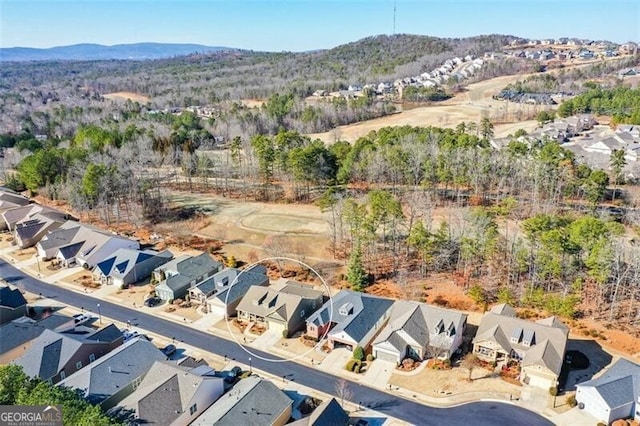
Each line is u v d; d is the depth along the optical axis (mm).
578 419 39562
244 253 73562
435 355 47594
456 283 61281
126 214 90062
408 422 39969
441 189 92438
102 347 48938
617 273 53781
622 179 90125
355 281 61625
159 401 39125
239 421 37000
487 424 39500
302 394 43750
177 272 64375
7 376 38188
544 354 43812
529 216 75875
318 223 81750
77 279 68188
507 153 90375
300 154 89562
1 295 56594
